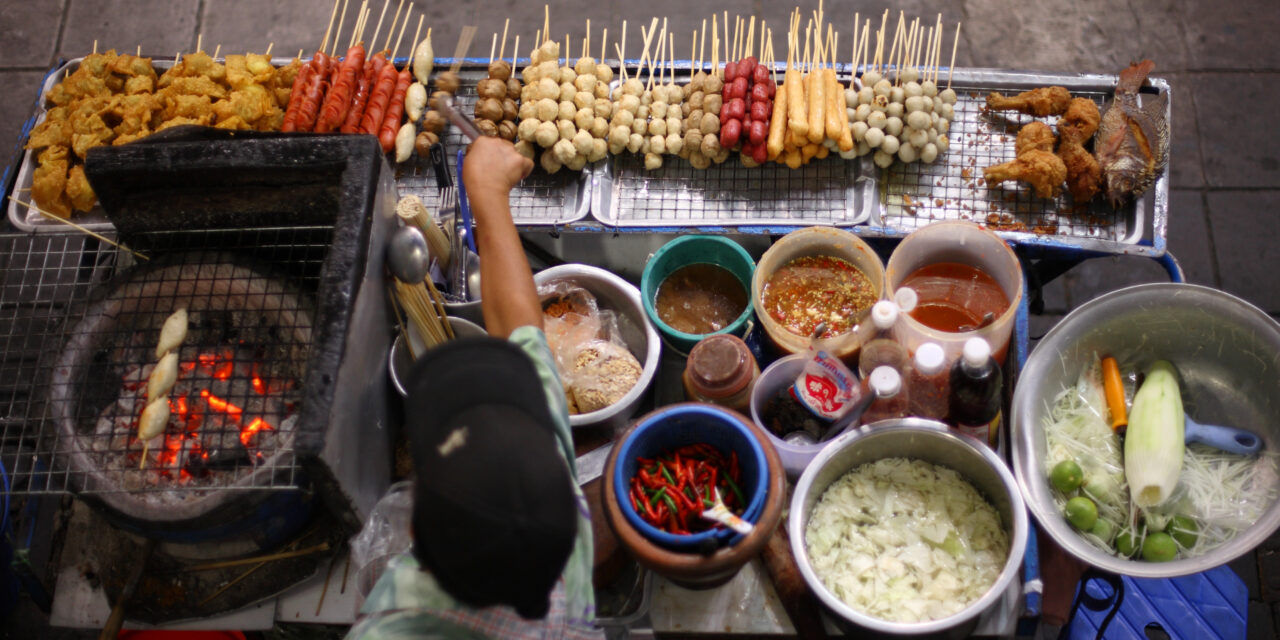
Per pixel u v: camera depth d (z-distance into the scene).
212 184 1.91
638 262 2.65
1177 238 3.55
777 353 2.23
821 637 1.88
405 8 4.06
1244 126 3.70
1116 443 2.10
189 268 1.97
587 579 1.33
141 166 1.86
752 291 2.18
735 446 1.82
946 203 2.50
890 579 1.90
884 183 2.53
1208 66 3.80
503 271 1.60
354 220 1.76
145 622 2.02
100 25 4.14
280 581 2.01
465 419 1.05
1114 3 3.91
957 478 2.00
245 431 1.86
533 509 1.02
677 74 2.68
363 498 1.86
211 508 1.74
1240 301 1.99
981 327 2.01
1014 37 3.88
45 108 2.71
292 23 4.10
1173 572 1.78
